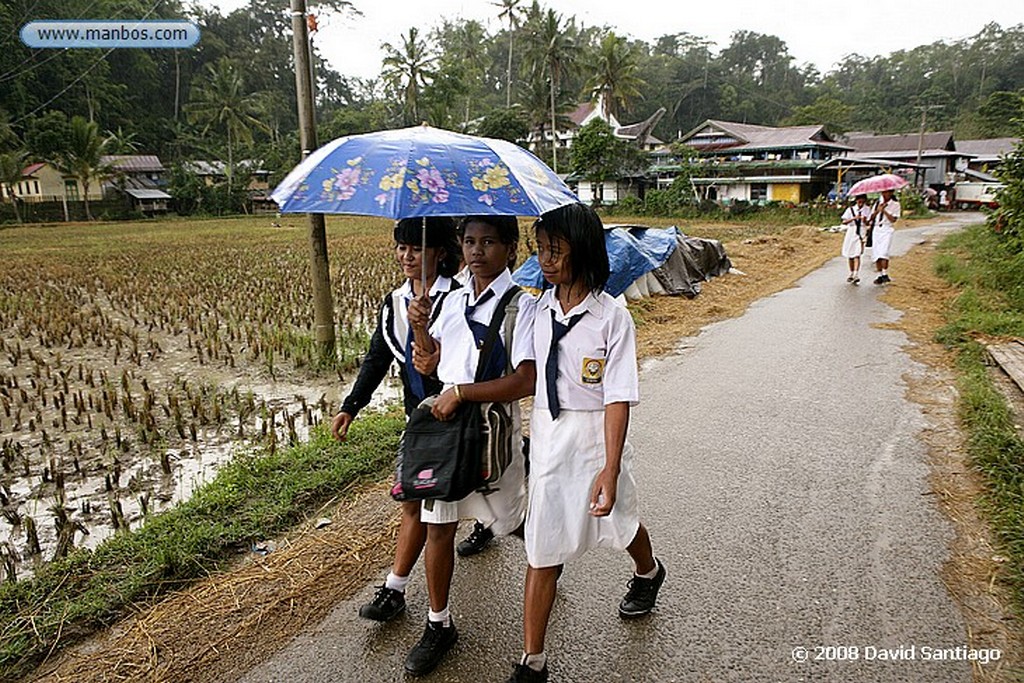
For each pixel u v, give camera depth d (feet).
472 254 8.94
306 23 24.70
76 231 122.01
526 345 8.87
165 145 202.39
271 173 192.34
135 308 41.11
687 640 9.93
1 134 147.54
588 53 176.76
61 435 20.59
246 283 49.55
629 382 8.39
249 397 23.29
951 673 9.11
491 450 8.92
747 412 19.24
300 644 10.05
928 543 12.15
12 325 36.63
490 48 246.06
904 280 42.60
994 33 251.60
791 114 244.22
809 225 108.68
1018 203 39.55
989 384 19.94
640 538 9.84
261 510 13.64
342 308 38.73
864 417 18.53
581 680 9.20
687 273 41.04
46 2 147.23
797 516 13.28
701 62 275.80
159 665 9.57
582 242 8.29
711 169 143.43
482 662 9.62
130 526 15.23
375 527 13.29
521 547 12.60
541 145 156.35
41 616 10.41
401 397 23.61
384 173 7.58
